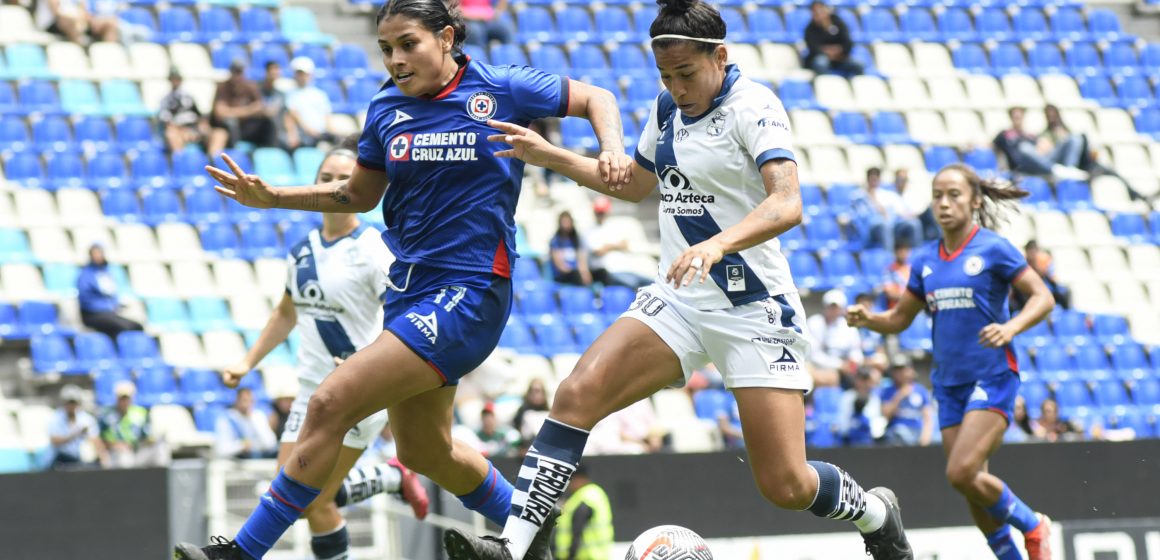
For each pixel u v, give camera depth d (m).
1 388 41.28
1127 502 33.22
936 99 60.53
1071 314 50.44
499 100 15.46
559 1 59.75
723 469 31.94
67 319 43.09
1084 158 57.41
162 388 41.47
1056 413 41.72
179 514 29.30
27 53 51.25
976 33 64.31
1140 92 63.50
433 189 15.33
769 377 15.35
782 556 31.81
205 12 55.16
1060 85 62.53
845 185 54.31
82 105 50.34
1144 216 56.41
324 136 50.28
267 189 15.84
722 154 14.92
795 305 15.63
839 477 16.20
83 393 41.12
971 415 21.92
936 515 32.31
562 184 52.09
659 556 13.55
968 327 22.23
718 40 14.62
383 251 20.92
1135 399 48.81
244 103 49.34
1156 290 54.41
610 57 58.34
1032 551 22.05
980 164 57.09
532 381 35.81
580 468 31.03
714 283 15.28
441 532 31.41
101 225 46.41
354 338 21.16
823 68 59.41
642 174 15.98
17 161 47.59
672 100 15.52
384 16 15.11
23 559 28.25
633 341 15.31
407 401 16.20
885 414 38.38
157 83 51.88
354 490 22.41
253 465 30.17
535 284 46.91
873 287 49.66
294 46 54.78
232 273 46.31
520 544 14.64
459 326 15.16
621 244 48.28
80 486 28.84
